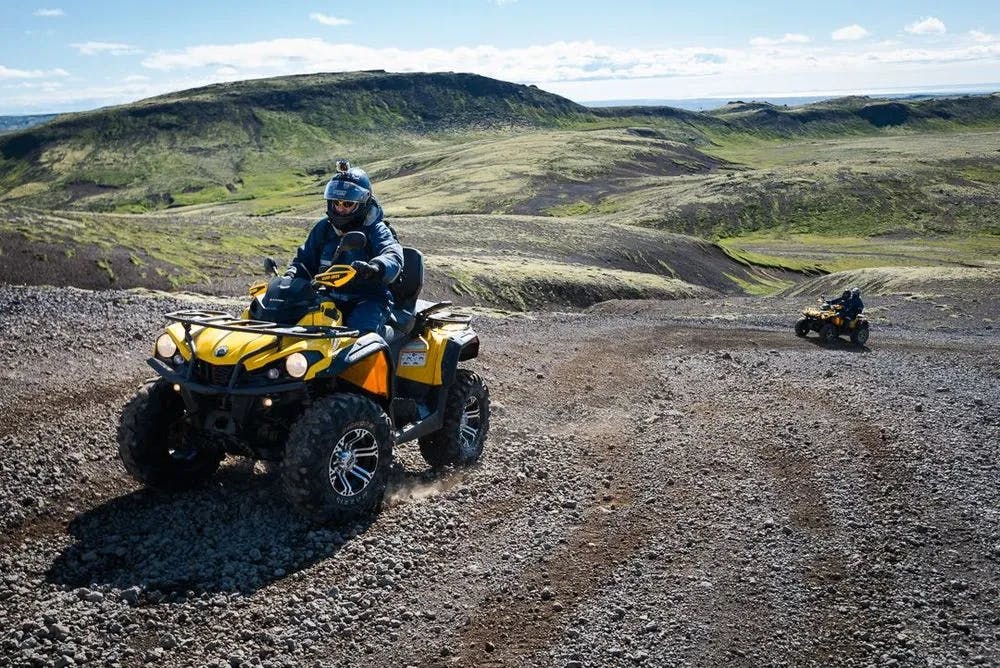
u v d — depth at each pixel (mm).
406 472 7062
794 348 19609
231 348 5520
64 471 6301
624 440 8414
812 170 182125
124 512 5746
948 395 11148
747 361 15469
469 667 4133
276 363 5516
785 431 8695
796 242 137750
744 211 154875
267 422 5750
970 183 173125
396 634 4395
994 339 23703
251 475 6543
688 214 152375
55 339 10812
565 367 13383
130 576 4820
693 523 6062
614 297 56062
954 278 43188
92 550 5152
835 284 55531
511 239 79500
